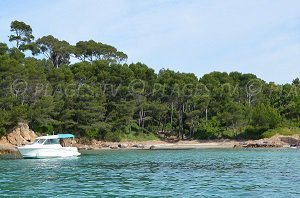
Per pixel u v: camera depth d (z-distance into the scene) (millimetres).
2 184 26172
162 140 96500
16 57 90875
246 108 98812
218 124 99125
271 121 91688
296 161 44094
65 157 51094
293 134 87625
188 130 102688
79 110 82500
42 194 22156
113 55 127188
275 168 35875
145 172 33375
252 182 26266
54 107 79312
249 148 77000
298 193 21750
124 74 95562
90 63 102438
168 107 102500
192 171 33812
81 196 21469
